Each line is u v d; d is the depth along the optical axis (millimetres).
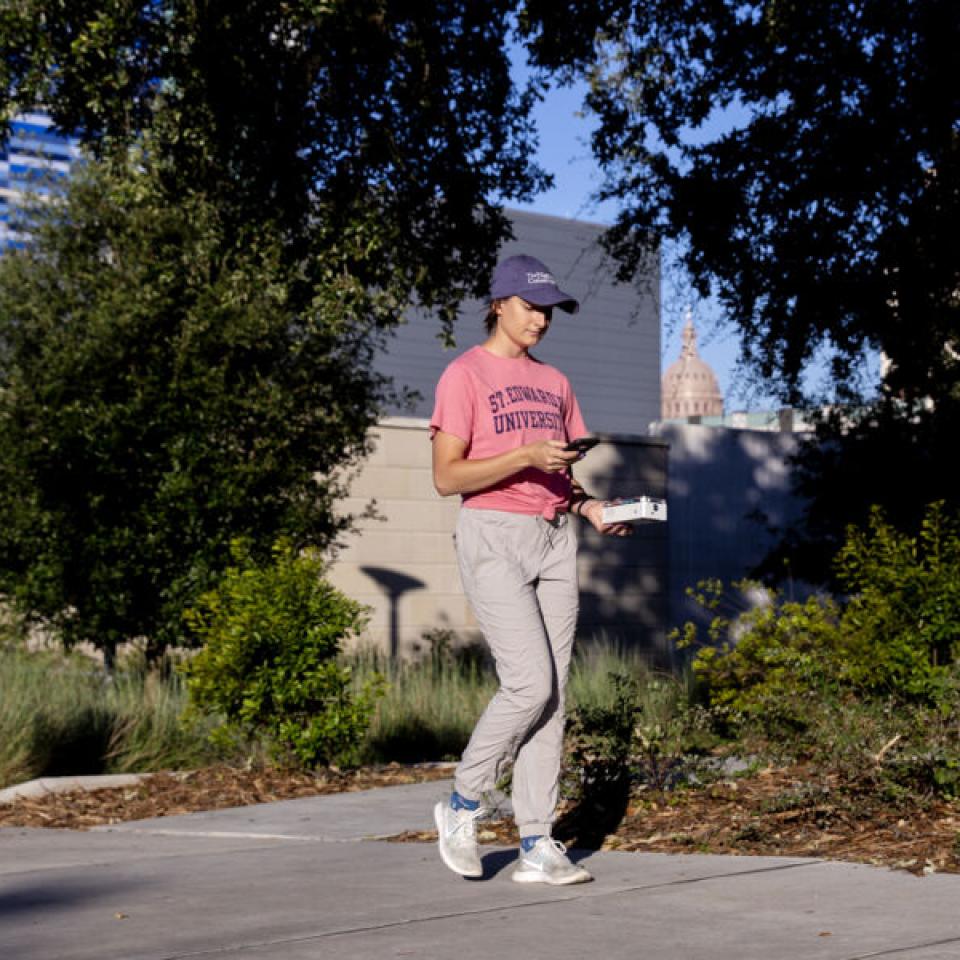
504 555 4324
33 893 4598
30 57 10906
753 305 13414
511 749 4359
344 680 8602
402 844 5547
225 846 5762
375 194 12180
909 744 5766
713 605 9602
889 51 12312
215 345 13391
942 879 4262
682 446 23781
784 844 5047
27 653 14227
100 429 12734
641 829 5539
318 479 17312
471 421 4398
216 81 11180
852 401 13953
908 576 8086
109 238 14109
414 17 11602
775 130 12773
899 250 12422
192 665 8711
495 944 3584
